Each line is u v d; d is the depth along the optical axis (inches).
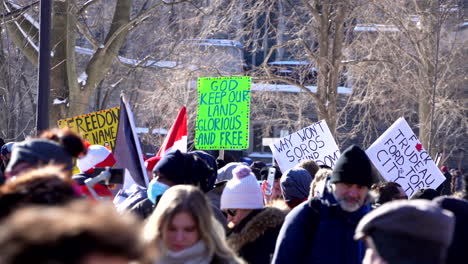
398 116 1590.8
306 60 1708.9
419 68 1387.8
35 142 235.6
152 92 1542.8
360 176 276.2
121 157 484.4
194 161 348.8
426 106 1406.3
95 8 1705.2
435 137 1414.9
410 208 167.3
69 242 94.3
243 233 318.0
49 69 625.6
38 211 97.3
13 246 92.1
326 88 1234.0
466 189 300.4
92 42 999.0
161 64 1638.8
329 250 275.3
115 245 98.7
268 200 471.5
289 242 281.1
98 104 1708.9
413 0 1301.7
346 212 277.7
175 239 248.7
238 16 1750.7
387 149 585.0
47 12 620.4
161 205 251.6
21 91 1562.5
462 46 1480.1
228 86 717.3
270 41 2005.4
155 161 491.8
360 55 1454.2
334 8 1286.9
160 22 1626.5
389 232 166.9
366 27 1336.1
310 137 633.6
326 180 295.9
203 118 732.0
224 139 717.9
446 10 1322.6
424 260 165.0
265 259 313.7
